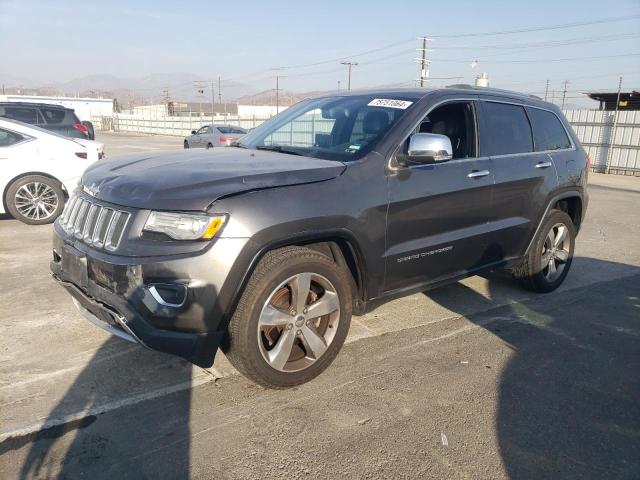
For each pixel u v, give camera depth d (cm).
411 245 375
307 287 318
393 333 421
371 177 346
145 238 285
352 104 423
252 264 290
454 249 406
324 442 278
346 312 342
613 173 2055
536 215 481
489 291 530
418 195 370
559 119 529
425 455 270
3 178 740
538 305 496
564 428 298
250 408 308
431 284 405
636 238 814
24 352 368
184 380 337
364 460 265
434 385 340
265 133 450
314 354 330
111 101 7362
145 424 289
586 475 259
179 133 5438
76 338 391
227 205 286
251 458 264
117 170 343
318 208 314
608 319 465
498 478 255
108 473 251
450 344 404
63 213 366
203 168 320
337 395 325
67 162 775
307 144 399
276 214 297
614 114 2028
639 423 305
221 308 285
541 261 509
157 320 279
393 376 350
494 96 459
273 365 312
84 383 329
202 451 269
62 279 342
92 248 308
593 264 652
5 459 257
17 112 1123
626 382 353
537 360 381
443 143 349
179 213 282
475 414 308
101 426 287
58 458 260
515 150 464
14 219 815
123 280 284
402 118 378
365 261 346
